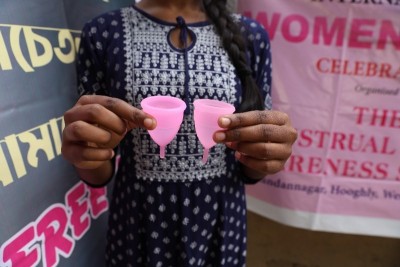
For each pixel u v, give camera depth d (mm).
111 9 1146
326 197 1317
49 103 886
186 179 773
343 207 1322
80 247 1005
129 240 826
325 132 1259
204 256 849
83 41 800
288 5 1170
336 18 1155
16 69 784
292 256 1644
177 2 795
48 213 870
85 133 608
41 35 871
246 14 1211
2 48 750
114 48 764
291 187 1332
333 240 1609
